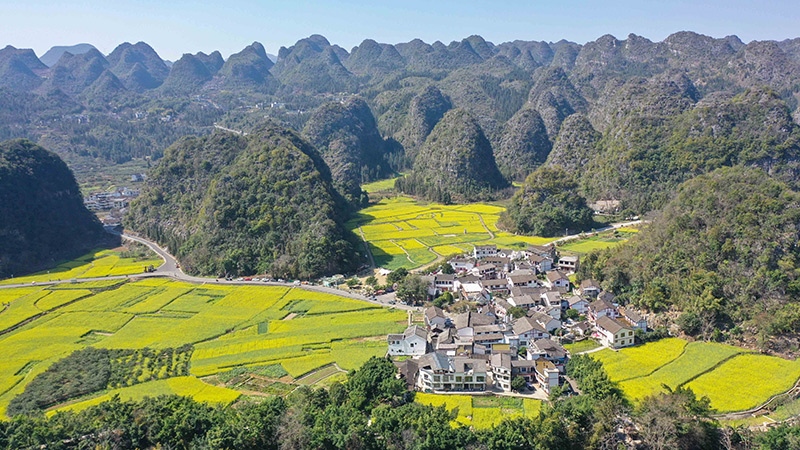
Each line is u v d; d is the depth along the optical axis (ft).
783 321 385.91
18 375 406.62
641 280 485.56
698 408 281.33
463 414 317.63
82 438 283.38
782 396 320.70
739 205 474.08
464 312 467.11
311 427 287.07
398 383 328.90
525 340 412.36
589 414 289.94
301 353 417.08
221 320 497.05
